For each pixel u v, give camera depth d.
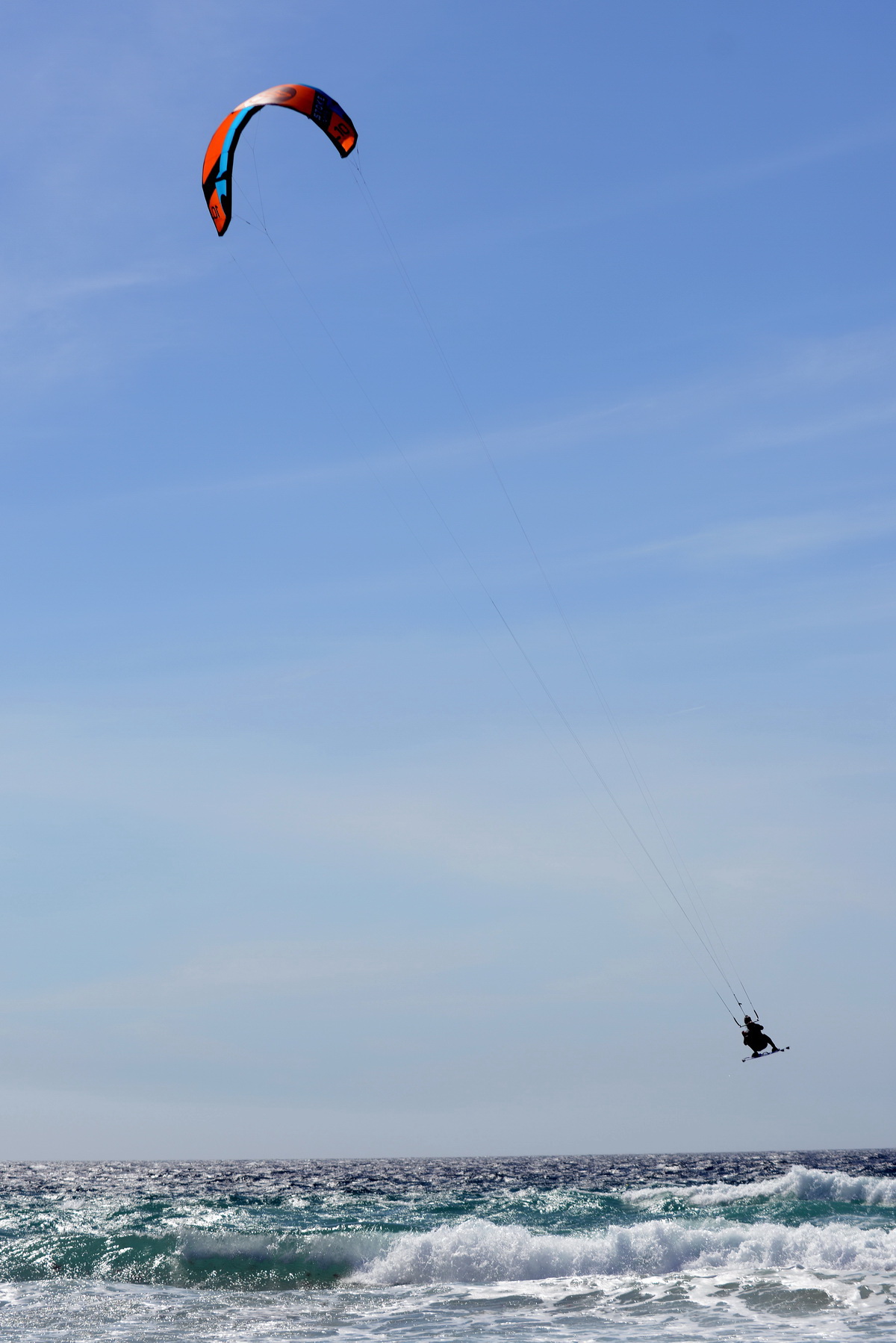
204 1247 28.14
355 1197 55.62
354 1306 21.75
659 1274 24.48
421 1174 101.75
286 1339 18.34
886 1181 41.00
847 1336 16.88
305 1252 27.70
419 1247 26.72
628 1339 17.34
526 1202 41.72
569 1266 25.36
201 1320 20.48
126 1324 20.16
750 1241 24.91
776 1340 16.77
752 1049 26.50
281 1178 99.44
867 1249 23.89
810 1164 114.25
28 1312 21.59
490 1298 22.05
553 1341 17.38
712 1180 75.06
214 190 30.27
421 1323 19.59
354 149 29.16
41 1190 77.69
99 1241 29.22
